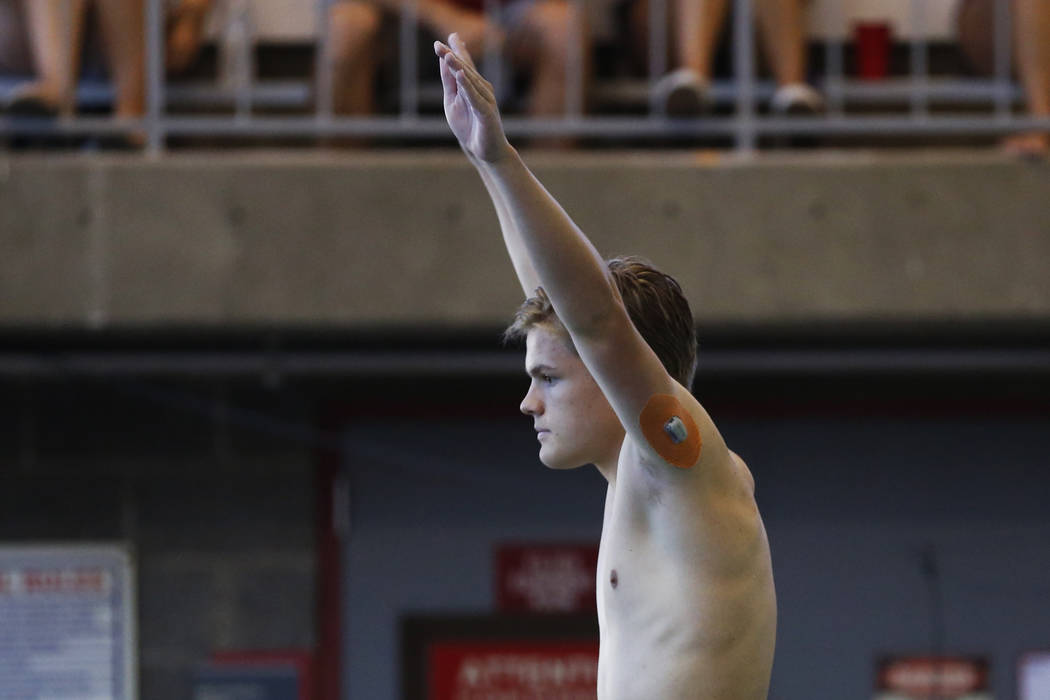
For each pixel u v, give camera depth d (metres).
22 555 20.20
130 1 19.36
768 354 19.11
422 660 20.47
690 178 17.80
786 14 20.03
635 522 7.82
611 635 7.95
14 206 17.56
